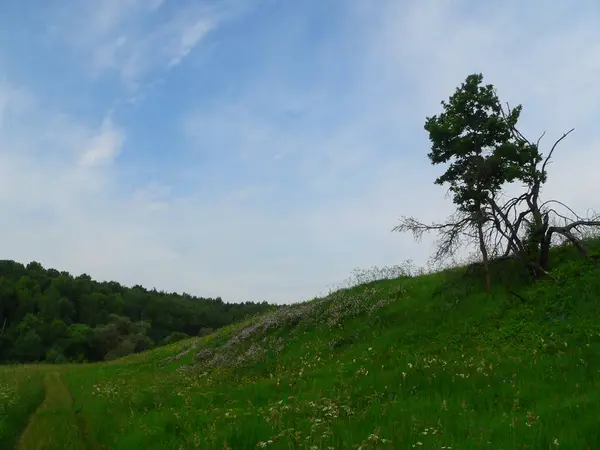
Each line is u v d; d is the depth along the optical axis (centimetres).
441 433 874
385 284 3000
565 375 1201
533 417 890
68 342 9456
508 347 1611
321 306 2922
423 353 1759
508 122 2308
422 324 2141
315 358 2127
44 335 9644
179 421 1202
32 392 1872
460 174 2397
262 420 1102
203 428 1116
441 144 2392
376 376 1483
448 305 2222
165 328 13425
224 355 2762
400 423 955
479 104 2348
